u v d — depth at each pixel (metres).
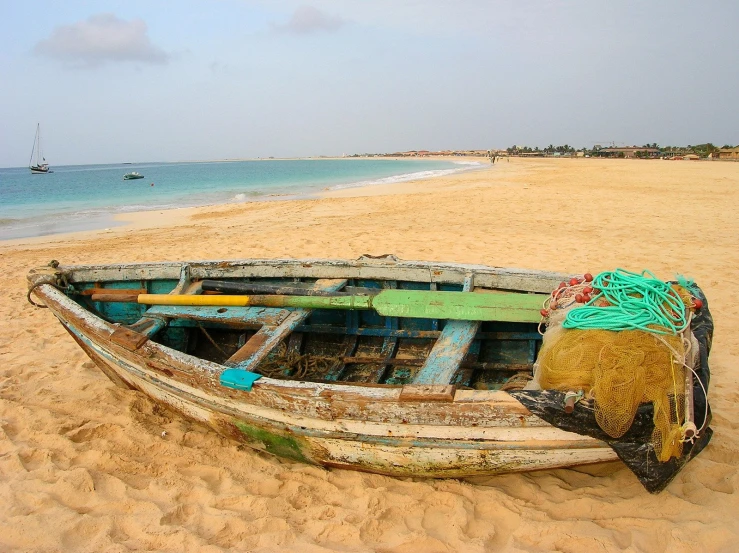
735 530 2.71
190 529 2.97
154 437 3.97
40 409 4.39
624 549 2.66
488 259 8.84
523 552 2.67
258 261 5.10
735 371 4.68
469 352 4.36
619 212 13.86
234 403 3.28
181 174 60.84
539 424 2.66
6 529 3.01
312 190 27.97
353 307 3.98
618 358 2.62
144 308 5.11
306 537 2.89
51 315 6.91
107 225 15.87
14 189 35.19
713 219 12.39
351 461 3.21
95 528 3.02
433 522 2.96
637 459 2.66
